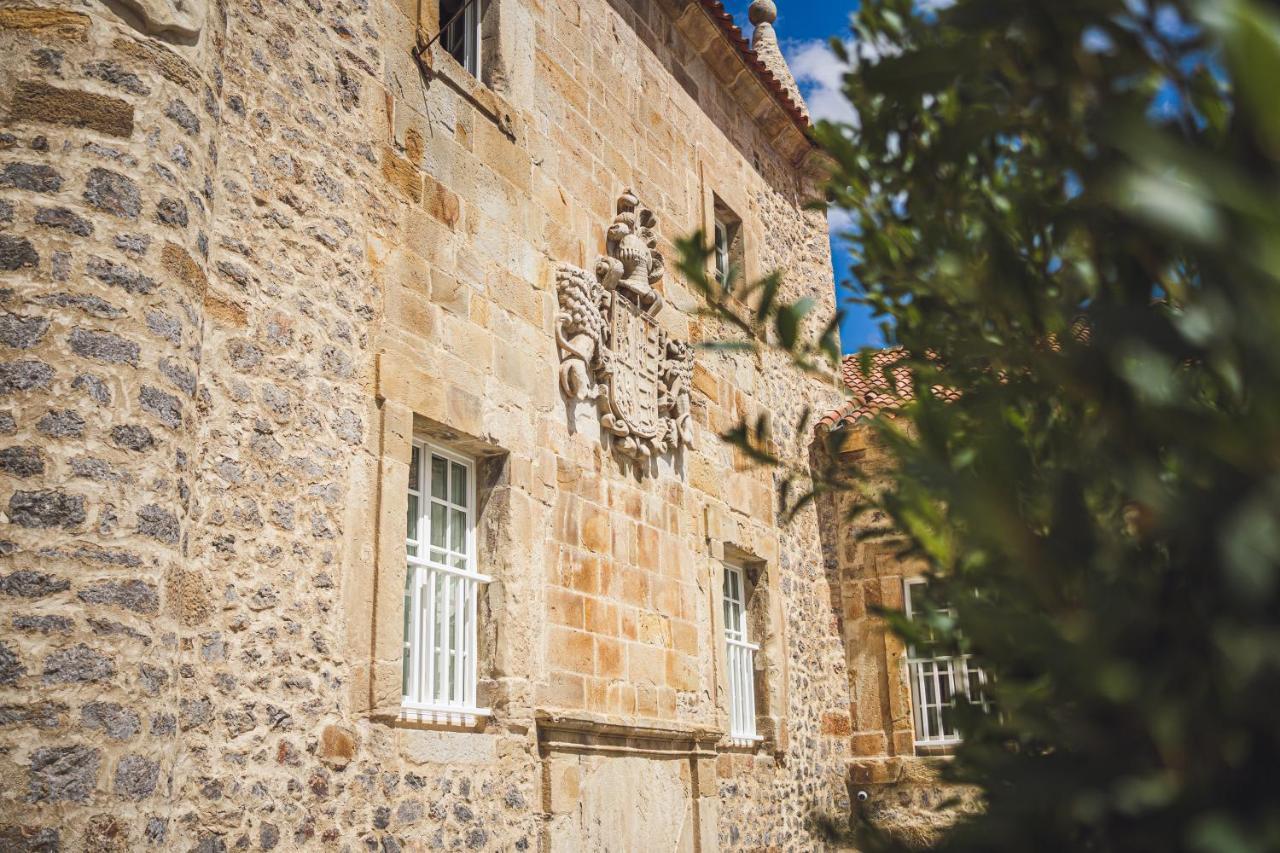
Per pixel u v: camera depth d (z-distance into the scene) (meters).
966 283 1.90
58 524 5.04
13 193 5.31
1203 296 1.15
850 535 15.09
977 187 2.07
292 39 7.59
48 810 4.70
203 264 6.09
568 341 10.05
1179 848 1.23
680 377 11.66
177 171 5.86
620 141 11.74
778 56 17.91
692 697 11.14
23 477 5.02
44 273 5.27
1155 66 1.39
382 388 7.72
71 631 4.95
